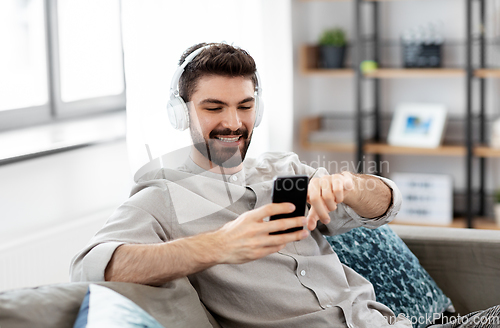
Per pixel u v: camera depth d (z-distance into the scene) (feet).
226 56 3.70
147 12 5.94
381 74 9.89
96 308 2.68
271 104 9.08
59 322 2.77
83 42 8.30
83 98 8.31
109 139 7.20
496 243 4.96
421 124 10.13
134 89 5.73
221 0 7.38
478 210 10.46
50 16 7.58
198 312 3.45
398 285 4.65
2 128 7.11
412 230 5.31
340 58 10.43
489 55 9.91
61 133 7.20
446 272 5.10
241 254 3.14
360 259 4.65
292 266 3.91
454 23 10.16
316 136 10.45
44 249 6.29
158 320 3.13
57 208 6.83
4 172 6.17
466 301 5.04
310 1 11.06
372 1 10.29
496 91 10.06
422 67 9.95
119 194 7.73
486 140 10.16
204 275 3.74
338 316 3.77
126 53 5.75
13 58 7.61
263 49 8.71
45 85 7.71
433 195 9.87
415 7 10.36
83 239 6.83
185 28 6.58
